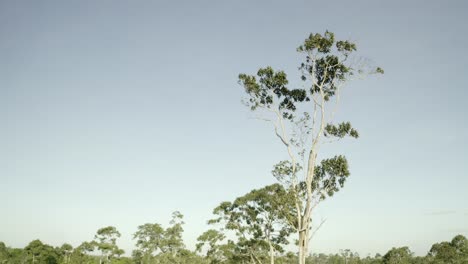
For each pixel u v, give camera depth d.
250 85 29.91
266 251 48.03
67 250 93.81
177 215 82.88
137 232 82.62
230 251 56.06
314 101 29.42
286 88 30.30
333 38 28.84
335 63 29.52
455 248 87.31
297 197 27.94
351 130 28.67
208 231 58.28
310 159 28.00
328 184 29.02
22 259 81.94
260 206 42.19
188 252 78.06
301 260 26.02
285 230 42.31
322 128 28.45
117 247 91.62
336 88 29.67
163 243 80.12
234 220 45.22
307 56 29.98
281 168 28.92
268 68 29.70
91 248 89.56
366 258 125.12
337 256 128.00
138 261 85.44
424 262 90.38
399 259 95.06
